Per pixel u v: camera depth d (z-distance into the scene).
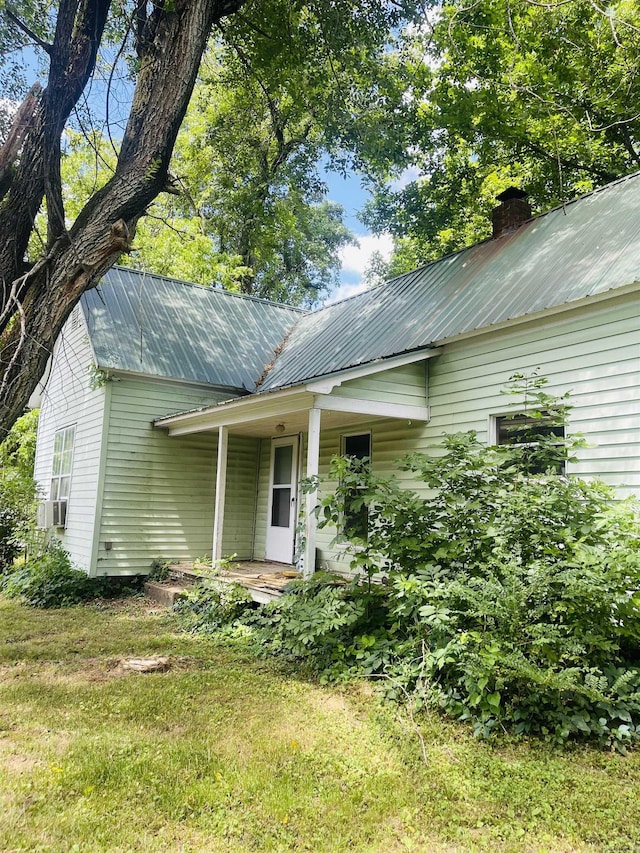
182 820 2.88
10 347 4.35
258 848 2.66
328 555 8.93
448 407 7.26
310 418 6.62
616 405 5.49
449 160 16.42
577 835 2.77
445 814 2.94
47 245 4.58
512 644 4.00
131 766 3.38
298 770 3.39
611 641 4.12
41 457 13.84
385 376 7.20
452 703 4.23
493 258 8.28
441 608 4.44
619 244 6.20
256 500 11.09
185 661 5.76
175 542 10.07
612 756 3.59
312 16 8.54
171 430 9.96
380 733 3.93
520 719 4.00
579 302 5.70
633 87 11.52
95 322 10.13
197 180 16.59
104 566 9.34
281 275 26.83
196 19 5.20
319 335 10.78
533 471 6.14
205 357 10.74
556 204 15.29
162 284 12.30
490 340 6.78
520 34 11.30
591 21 10.07
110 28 5.89
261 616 7.00
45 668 5.52
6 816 2.83
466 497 5.32
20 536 11.69
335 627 5.41
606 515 4.35
